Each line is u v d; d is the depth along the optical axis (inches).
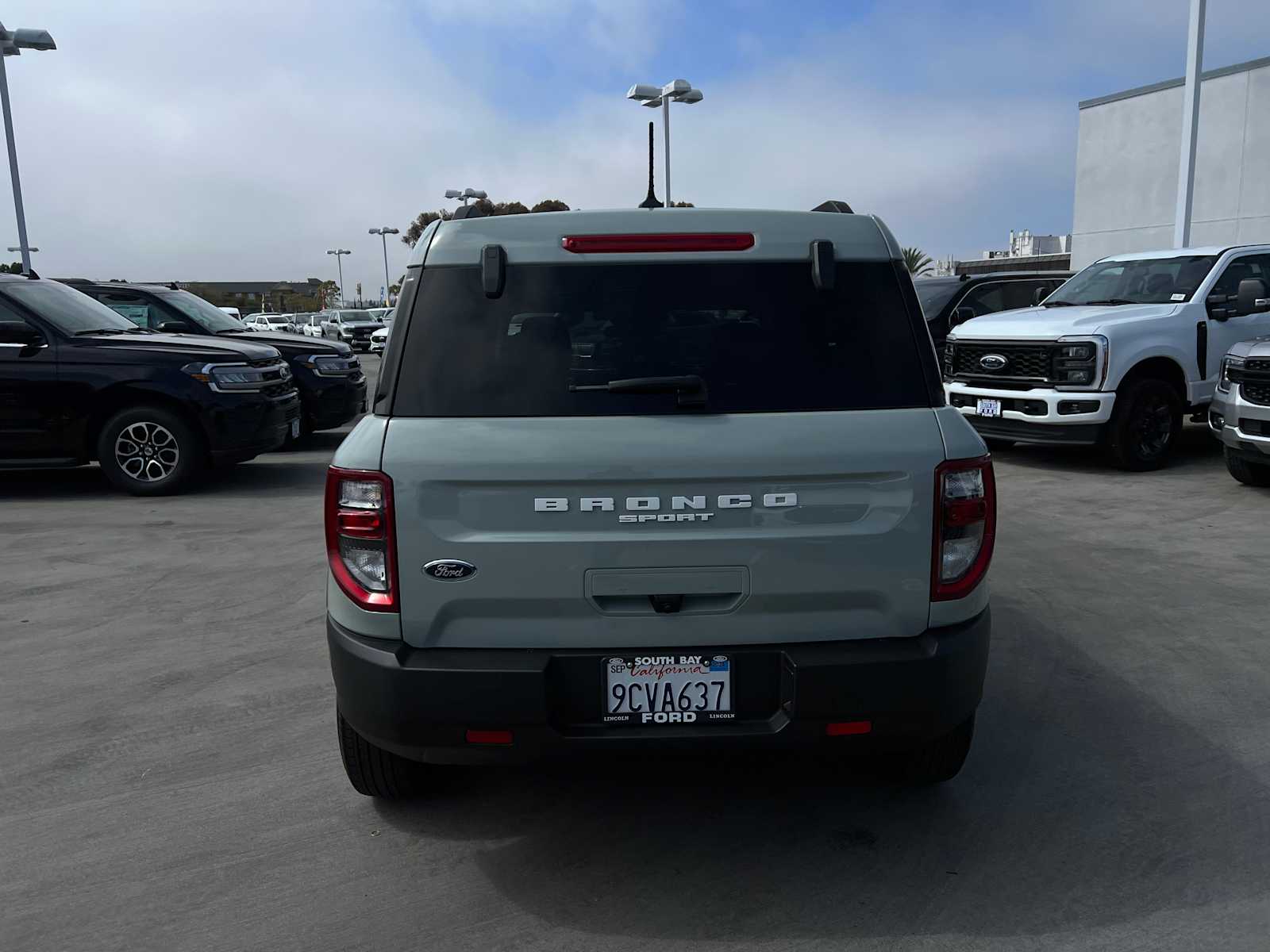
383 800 133.3
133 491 344.8
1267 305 360.2
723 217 110.2
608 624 104.1
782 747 105.0
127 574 244.8
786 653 104.0
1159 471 370.6
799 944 101.7
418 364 106.3
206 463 350.3
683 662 104.2
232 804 132.4
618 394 104.3
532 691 101.7
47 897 111.5
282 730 155.8
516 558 102.7
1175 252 405.7
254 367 354.6
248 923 106.3
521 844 121.8
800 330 107.8
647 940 102.7
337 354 460.4
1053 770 138.7
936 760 127.4
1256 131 814.5
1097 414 355.9
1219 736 148.7
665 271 108.3
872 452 103.2
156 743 151.5
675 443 102.2
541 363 105.8
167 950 102.0
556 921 106.1
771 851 119.3
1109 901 108.3
